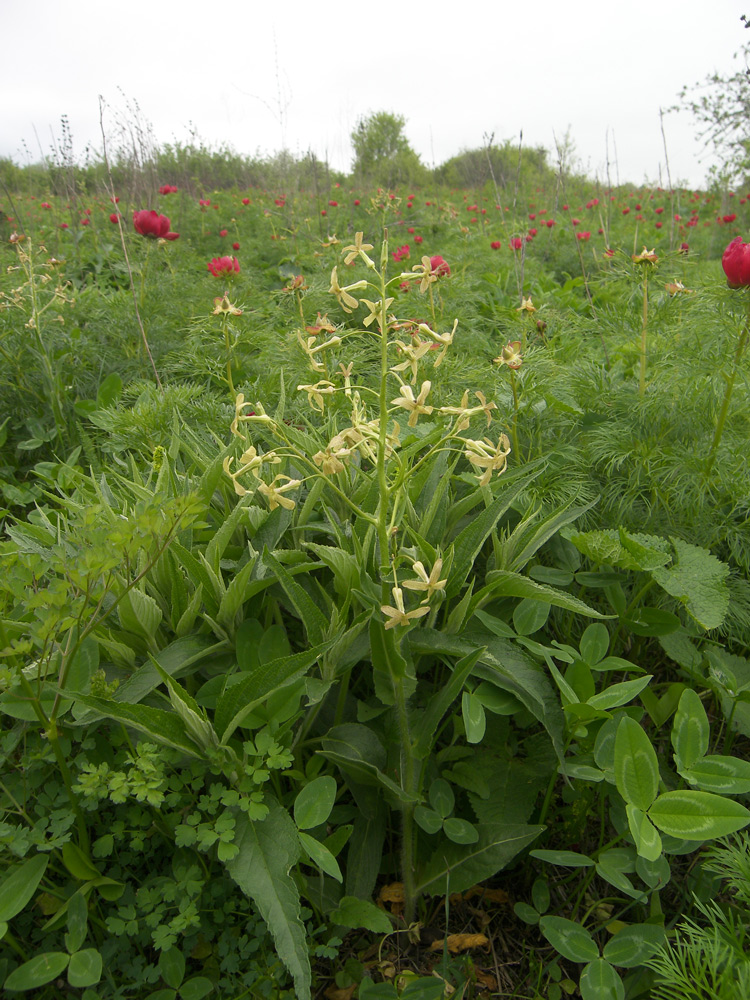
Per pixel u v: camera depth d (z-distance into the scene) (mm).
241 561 1999
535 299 6145
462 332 4637
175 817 1591
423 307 4750
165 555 1900
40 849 1447
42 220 10430
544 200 14617
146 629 1800
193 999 1447
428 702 1964
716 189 11703
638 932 1555
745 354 2641
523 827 1700
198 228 10703
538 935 1794
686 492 2609
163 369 4195
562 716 1741
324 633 1699
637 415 2797
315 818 1504
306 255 8375
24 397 3994
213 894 1564
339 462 1407
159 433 3064
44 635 1396
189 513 1541
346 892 1682
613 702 1745
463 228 11266
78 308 4891
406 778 1702
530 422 2918
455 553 1979
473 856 1701
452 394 3238
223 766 1522
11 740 1619
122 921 1472
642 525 2658
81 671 1688
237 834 1454
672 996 1448
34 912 1621
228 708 1512
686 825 1460
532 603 2027
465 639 1740
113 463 3148
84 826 1576
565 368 3242
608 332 3643
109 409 3330
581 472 2738
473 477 2131
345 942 1745
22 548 1960
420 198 16453
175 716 1505
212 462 2215
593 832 2000
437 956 1727
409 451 1964
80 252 7695
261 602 2066
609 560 2156
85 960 1380
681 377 2814
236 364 4078
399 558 1537
